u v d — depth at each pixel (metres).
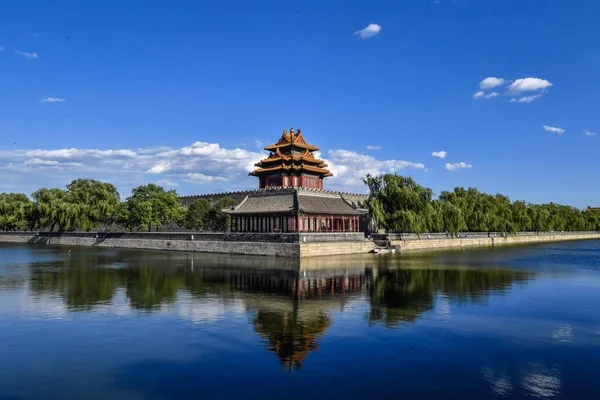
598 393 21.64
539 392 21.77
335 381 23.05
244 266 72.62
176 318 35.66
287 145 125.88
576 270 68.06
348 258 88.50
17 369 24.77
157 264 75.69
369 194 123.88
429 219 116.62
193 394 21.62
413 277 59.34
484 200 150.25
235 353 27.20
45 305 40.66
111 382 23.03
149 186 125.00
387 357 26.45
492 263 79.31
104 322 34.47
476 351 27.56
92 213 143.12
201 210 124.19
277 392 21.77
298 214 94.38
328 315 36.66
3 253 103.06
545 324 33.84
